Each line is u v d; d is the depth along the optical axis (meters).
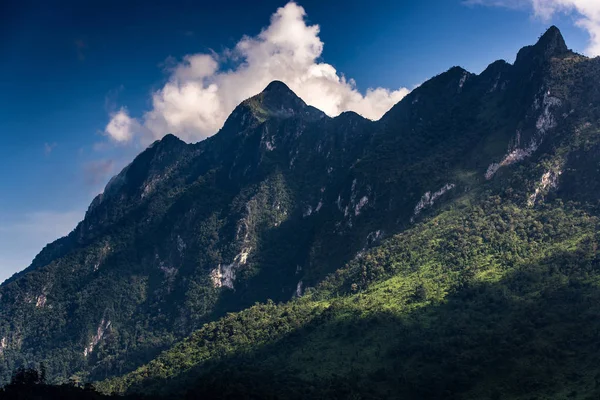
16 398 171.50
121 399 192.38
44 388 183.88
